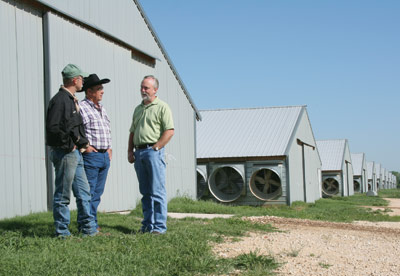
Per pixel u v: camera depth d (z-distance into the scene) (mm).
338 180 48031
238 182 25797
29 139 10133
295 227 10523
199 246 6355
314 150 34500
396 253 7402
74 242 6277
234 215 13070
